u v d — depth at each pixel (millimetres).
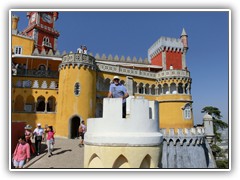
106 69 38000
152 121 6797
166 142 33062
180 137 33625
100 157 6352
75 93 31109
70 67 32031
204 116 39000
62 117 30984
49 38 50875
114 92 7734
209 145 37250
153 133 6691
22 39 42812
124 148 6191
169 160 32156
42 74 37438
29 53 42812
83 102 31109
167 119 42094
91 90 32438
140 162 6211
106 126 6527
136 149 6199
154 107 7066
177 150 33188
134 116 6496
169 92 43031
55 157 18453
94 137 6586
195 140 34406
